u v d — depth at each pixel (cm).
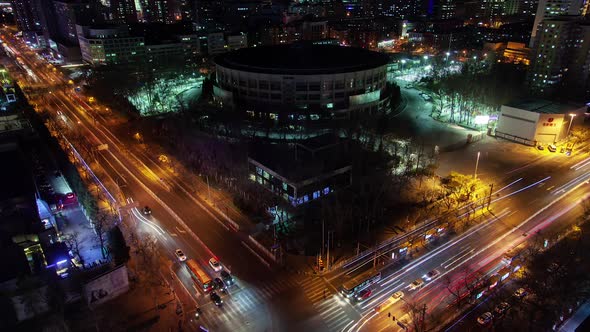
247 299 8812
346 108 19275
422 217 11588
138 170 14912
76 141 17538
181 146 16088
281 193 12562
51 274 8406
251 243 10656
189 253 10281
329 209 11312
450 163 14825
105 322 8138
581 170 14162
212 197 12862
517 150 15962
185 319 8269
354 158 14112
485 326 7856
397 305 8512
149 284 9244
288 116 18788
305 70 19300
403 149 15650
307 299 8769
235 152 15312
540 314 8012
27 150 15638
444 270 9500
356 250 10281
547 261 9288
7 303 7888
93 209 11775
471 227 11094
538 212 11675
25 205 11131
